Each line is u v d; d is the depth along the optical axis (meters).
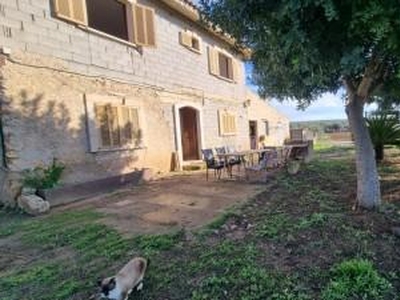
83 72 9.21
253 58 6.23
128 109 10.60
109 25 11.20
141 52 11.39
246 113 19.77
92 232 5.58
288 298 3.29
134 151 10.86
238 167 11.71
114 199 8.19
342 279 3.51
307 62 3.82
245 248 4.38
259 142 22.06
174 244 4.76
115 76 10.27
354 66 3.60
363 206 5.84
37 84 8.02
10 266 4.55
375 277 3.49
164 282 3.74
